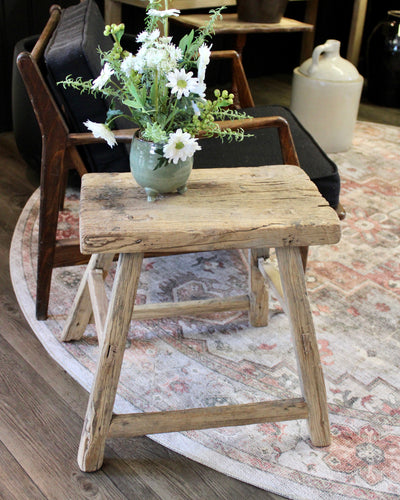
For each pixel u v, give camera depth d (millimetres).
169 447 1511
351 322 1971
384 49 3746
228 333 1896
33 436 1527
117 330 1334
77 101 1695
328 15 4312
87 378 1690
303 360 1428
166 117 1328
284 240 1337
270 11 2955
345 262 2293
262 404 1463
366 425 1595
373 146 3314
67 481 1421
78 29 1799
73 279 2113
